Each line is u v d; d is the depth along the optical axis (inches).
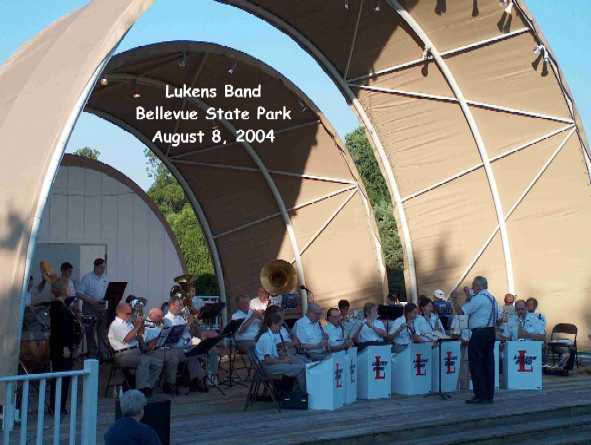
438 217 792.3
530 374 588.1
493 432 458.6
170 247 949.2
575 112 715.4
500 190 765.3
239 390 573.9
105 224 890.7
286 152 840.9
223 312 911.0
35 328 492.7
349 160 828.0
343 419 458.0
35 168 412.5
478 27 690.8
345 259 872.9
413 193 797.2
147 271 925.2
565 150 732.0
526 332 611.8
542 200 751.7
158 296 933.8
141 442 279.9
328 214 871.1
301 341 526.9
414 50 723.4
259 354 493.0
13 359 391.5
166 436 352.8
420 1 675.4
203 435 408.8
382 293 857.5
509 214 765.3
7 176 423.8
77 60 441.1
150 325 530.6
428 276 798.5
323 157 835.4
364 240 859.4
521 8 664.4
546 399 539.8
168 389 559.2
